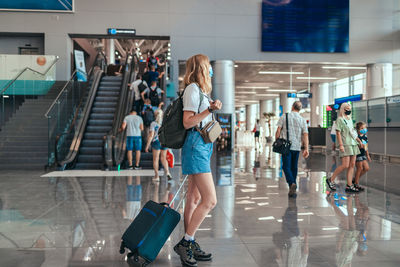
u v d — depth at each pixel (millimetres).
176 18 16609
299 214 4492
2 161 10273
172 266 2770
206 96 2898
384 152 13070
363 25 17266
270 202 5270
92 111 12359
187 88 2818
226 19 16828
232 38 16859
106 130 11453
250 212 4605
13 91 12430
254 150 18766
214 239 3432
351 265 2750
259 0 16969
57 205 5051
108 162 10266
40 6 16203
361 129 6684
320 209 4781
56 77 16281
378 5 17281
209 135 2799
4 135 11367
